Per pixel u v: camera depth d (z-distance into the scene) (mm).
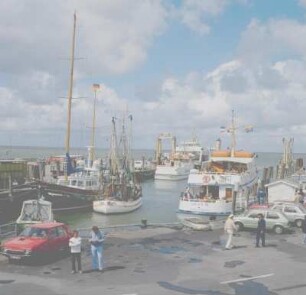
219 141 78188
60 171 78312
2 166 55344
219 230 35000
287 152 100438
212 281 20812
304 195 49312
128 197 63094
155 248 27875
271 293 19062
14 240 24422
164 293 18891
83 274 21875
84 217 57094
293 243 29984
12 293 18703
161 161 127188
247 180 52875
